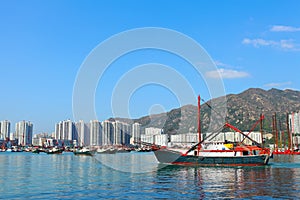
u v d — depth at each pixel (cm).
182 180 4975
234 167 7500
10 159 12669
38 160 11762
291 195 3616
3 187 4291
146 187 4234
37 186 4372
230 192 3828
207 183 4619
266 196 3562
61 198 3488
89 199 3428
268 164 8356
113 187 4241
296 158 12319
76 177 5466
